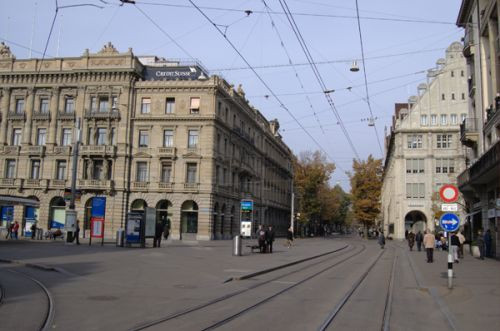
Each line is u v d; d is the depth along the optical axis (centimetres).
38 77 5503
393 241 6569
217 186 5372
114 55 5347
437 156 6550
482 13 3028
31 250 2564
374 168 7562
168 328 832
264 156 7638
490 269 2094
